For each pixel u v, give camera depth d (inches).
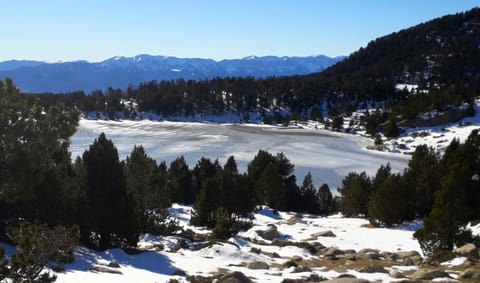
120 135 5580.7
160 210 1115.3
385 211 1285.7
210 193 1310.3
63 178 815.7
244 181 1380.4
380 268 692.7
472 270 613.9
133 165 1130.0
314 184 2997.0
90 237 787.4
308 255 921.5
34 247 339.9
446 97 5492.1
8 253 596.7
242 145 4756.4
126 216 786.8
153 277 583.5
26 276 333.4
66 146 778.2
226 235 1048.8
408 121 5305.1
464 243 815.7
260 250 903.1
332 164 3725.4
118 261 688.4
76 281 490.0
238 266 741.9
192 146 4658.0
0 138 625.3
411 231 1200.2
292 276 651.5
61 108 732.7
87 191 783.1
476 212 1156.5
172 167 2305.6
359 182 1702.8
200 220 1312.7
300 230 1299.2
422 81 7751.0
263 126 6688.0
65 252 361.4
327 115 7421.3
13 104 637.3
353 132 5856.3
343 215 1755.7
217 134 5649.6
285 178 2299.5
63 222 729.6
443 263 742.5
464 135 4503.0
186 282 568.1
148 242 950.4
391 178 1314.0
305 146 4736.7
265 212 1760.6
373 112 6599.4
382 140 5032.0
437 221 818.2
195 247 900.0
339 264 812.0
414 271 697.0
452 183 821.2
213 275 630.5
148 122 7116.1
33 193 682.8
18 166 623.2
